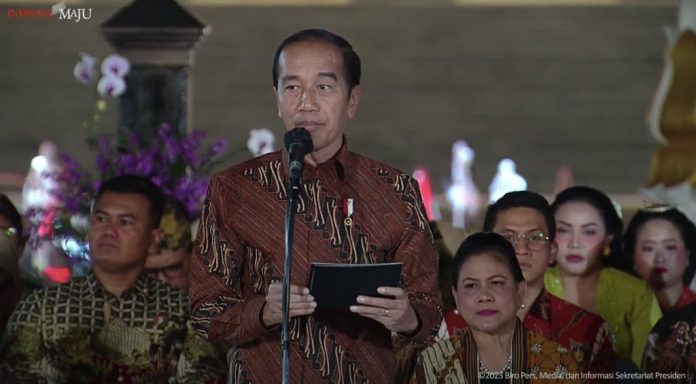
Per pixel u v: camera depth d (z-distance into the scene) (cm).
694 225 1669
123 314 1386
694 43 1923
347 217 1055
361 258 1051
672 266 1633
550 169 4500
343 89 1062
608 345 1390
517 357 1272
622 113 4822
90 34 4916
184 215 1467
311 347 1044
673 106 1923
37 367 1365
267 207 1054
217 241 1057
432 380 1271
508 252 1268
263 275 1053
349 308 1012
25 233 1689
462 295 1266
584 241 1566
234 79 4878
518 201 1434
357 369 1054
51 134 4675
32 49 4897
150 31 2080
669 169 1919
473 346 1273
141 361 1379
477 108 4838
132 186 1420
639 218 1644
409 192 1073
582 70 4966
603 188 4350
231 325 1041
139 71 2088
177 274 1462
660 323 1456
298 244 1047
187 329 1387
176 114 2088
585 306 1572
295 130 1015
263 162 1072
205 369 1374
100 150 1802
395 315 1007
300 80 1055
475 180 4453
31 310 1378
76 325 1373
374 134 4722
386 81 4925
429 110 4816
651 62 4994
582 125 4772
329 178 1062
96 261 1395
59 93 4803
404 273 1062
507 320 1263
